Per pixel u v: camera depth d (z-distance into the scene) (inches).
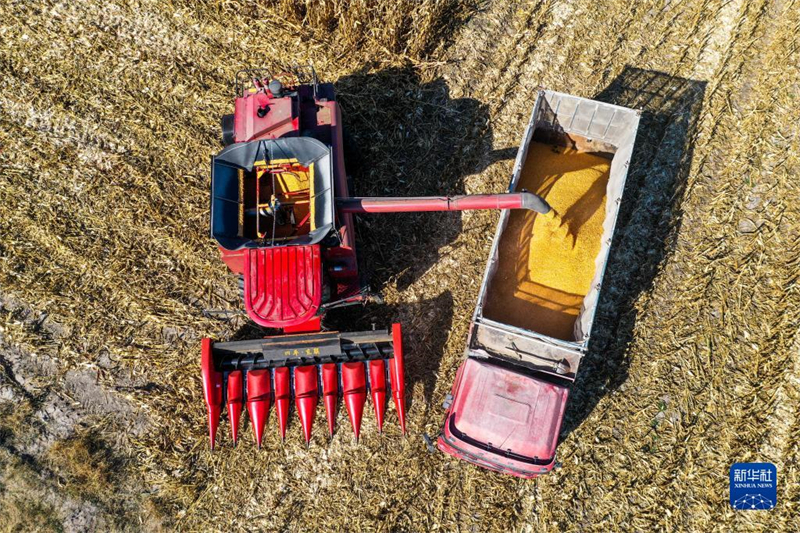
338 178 331.0
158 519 359.3
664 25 443.2
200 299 394.3
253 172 325.7
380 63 437.4
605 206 364.8
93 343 385.4
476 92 432.1
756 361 372.8
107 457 367.9
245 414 375.6
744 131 414.6
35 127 425.7
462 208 313.4
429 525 355.9
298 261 305.1
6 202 409.7
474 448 302.8
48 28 445.4
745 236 394.3
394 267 399.2
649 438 364.5
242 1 445.1
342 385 339.6
